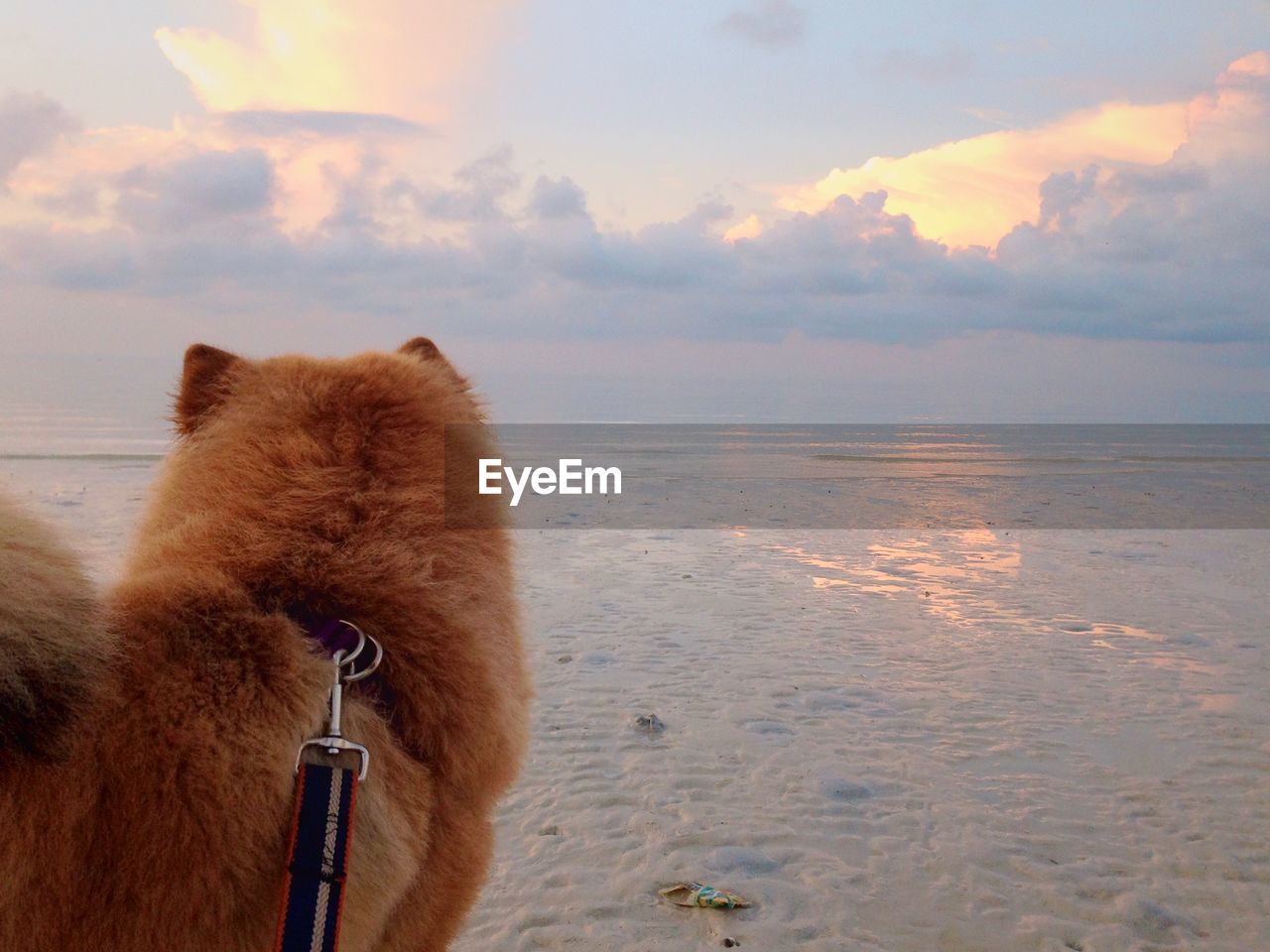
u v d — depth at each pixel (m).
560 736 5.52
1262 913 3.63
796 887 3.79
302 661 1.53
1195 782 4.93
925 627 8.27
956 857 4.07
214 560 1.64
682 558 11.55
